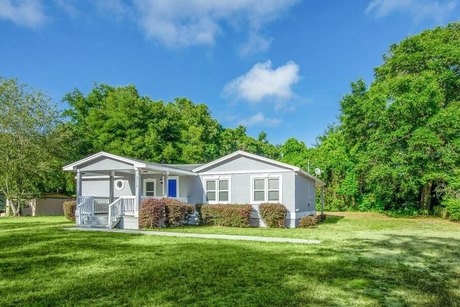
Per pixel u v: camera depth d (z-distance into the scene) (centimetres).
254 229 1567
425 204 2716
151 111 3794
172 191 2080
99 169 1781
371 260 789
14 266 727
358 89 2995
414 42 2738
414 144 2375
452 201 2219
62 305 480
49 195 3497
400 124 2498
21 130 2767
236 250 916
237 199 1888
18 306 476
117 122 3541
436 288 562
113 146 3444
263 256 827
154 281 598
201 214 1812
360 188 3162
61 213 3538
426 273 667
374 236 1284
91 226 1648
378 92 2769
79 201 1812
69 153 3128
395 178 2502
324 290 546
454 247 1011
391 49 2981
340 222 2045
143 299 502
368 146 2695
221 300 496
